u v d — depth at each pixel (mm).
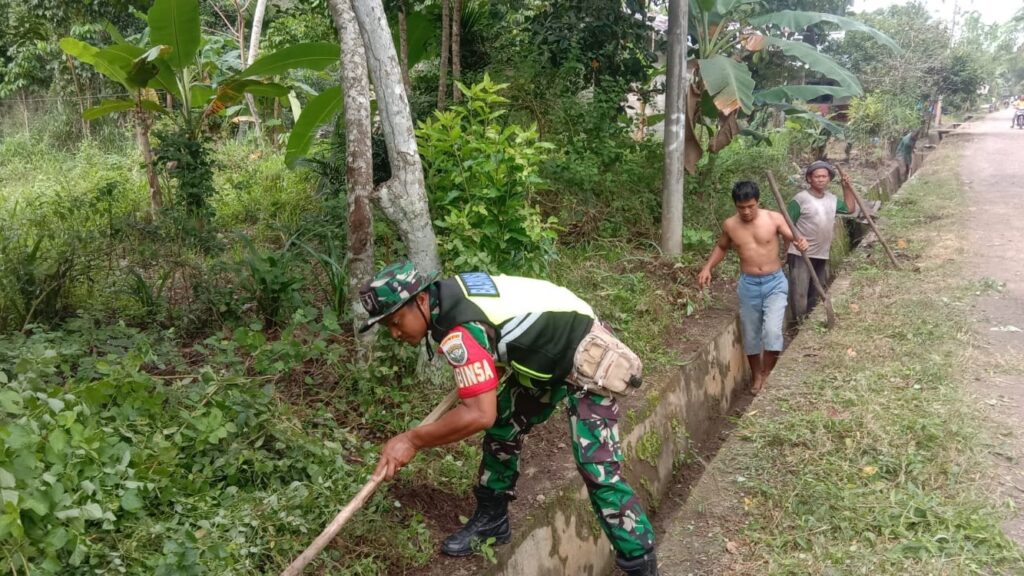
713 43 8516
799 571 2881
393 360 4145
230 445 3117
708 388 5445
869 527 3125
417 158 3861
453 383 4043
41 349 3357
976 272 6812
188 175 7109
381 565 2799
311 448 3152
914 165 17406
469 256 4148
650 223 7414
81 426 2596
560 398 2824
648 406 4422
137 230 5621
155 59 6816
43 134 13648
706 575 2979
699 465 4887
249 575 2531
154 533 2496
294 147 7965
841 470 3549
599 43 8336
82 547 2254
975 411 4047
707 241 7281
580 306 2719
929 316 5586
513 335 2523
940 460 3557
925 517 3148
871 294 6277
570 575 3451
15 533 2105
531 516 3262
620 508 2732
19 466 2270
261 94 8031
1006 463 3588
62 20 13930
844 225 9641
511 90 7801
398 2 7457
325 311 4164
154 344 4312
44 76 14828
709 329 5793
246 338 3719
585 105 7992
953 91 22203
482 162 4203
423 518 3152
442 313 2518
